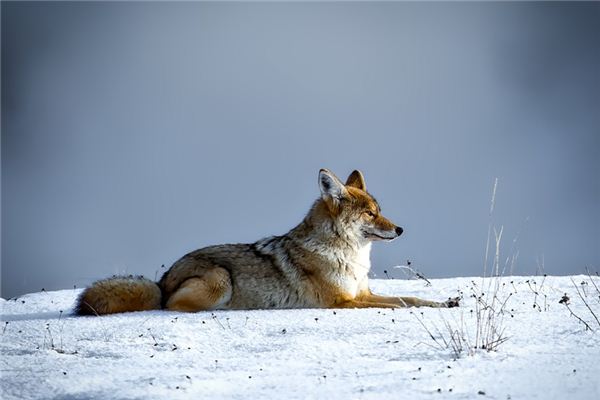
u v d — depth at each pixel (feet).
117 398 43.45
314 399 41.55
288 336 57.52
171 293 74.02
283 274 74.84
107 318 67.21
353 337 55.83
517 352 49.26
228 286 74.38
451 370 45.65
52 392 45.50
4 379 48.42
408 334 55.83
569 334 53.83
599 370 44.42
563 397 40.27
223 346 55.77
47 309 78.64
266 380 45.60
